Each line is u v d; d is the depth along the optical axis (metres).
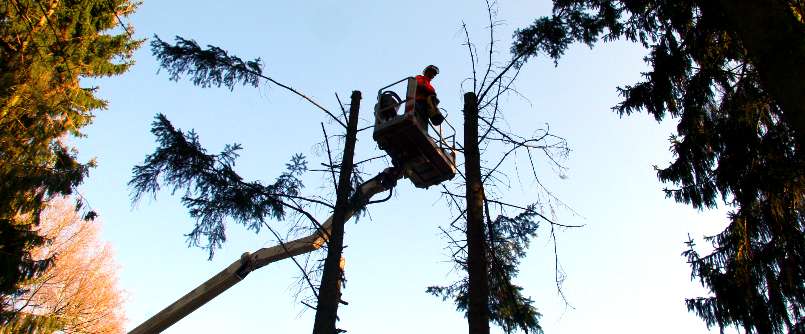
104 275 21.80
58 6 14.61
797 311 8.26
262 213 7.36
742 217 8.57
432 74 8.88
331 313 6.54
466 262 6.61
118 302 21.73
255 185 7.45
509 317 7.16
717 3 8.03
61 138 14.13
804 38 4.86
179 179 7.29
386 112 8.38
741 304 8.59
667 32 8.93
